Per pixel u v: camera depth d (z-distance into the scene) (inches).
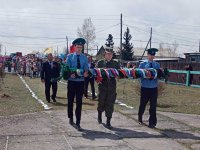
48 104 533.0
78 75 360.2
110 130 360.2
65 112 451.5
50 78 561.0
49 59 565.3
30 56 1777.8
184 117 446.9
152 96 381.7
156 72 376.2
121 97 650.2
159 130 366.3
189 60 1764.3
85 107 503.2
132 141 320.8
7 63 1760.6
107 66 379.6
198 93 825.5
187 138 336.8
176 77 1213.7
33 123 383.6
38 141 315.3
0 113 438.3
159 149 298.4
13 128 359.6
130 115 441.4
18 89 808.3
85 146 302.0
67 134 339.9
